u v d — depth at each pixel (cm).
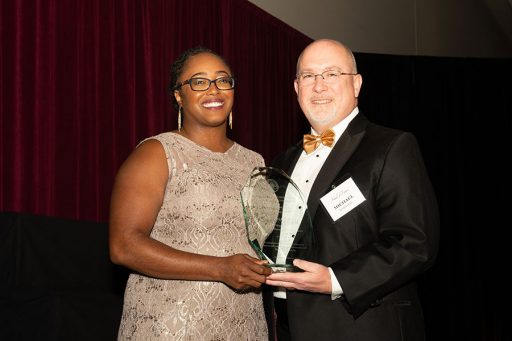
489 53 991
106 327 321
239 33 565
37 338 296
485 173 832
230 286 234
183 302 238
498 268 827
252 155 277
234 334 245
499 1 934
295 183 266
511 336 825
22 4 358
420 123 794
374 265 236
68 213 379
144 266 232
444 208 809
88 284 365
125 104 430
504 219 833
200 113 257
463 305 811
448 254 809
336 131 275
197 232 242
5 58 351
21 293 305
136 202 237
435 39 879
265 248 244
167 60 473
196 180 247
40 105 364
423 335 255
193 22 509
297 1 662
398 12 824
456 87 827
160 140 250
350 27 742
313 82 274
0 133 345
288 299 256
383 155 251
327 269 236
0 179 345
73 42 388
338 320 245
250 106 573
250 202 246
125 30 434
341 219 250
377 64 762
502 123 841
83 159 395
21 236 334
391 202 245
